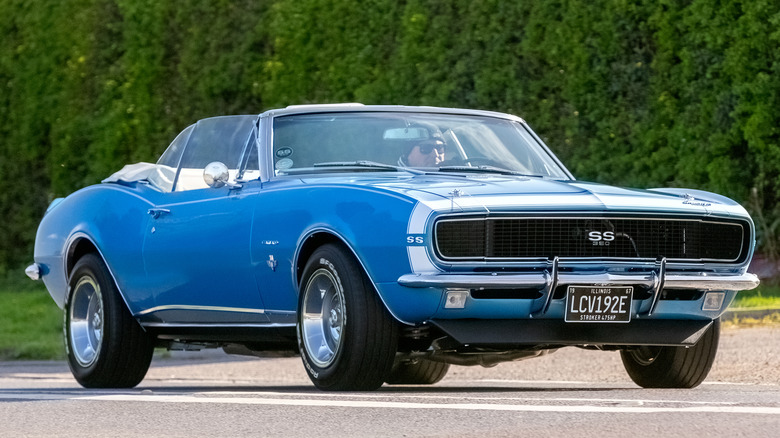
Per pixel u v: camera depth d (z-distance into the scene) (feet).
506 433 37.37
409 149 62.44
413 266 51.08
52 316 137.49
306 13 140.56
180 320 65.21
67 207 73.61
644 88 116.57
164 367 100.89
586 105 119.34
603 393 53.06
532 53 122.21
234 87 148.05
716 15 112.16
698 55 113.50
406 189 53.06
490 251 51.90
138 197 68.28
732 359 80.43
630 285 53.47
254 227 58.65
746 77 111.34
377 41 134.51
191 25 152.66
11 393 59.36
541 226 52.49
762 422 38.96
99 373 68.80
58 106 166.20
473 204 51.70
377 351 52.70
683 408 43.04
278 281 57.47
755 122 110.73
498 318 53.11
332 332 54.49
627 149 117.60
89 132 162.71
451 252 51.42
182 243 63.31
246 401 48.62
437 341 54.34
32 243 169.68
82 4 164.35
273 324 59.21
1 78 173.37
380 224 52.08
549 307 52.70
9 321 136.46
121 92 159.74
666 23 114.52
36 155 169.07
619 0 116.67
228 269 60.34
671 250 54.80
